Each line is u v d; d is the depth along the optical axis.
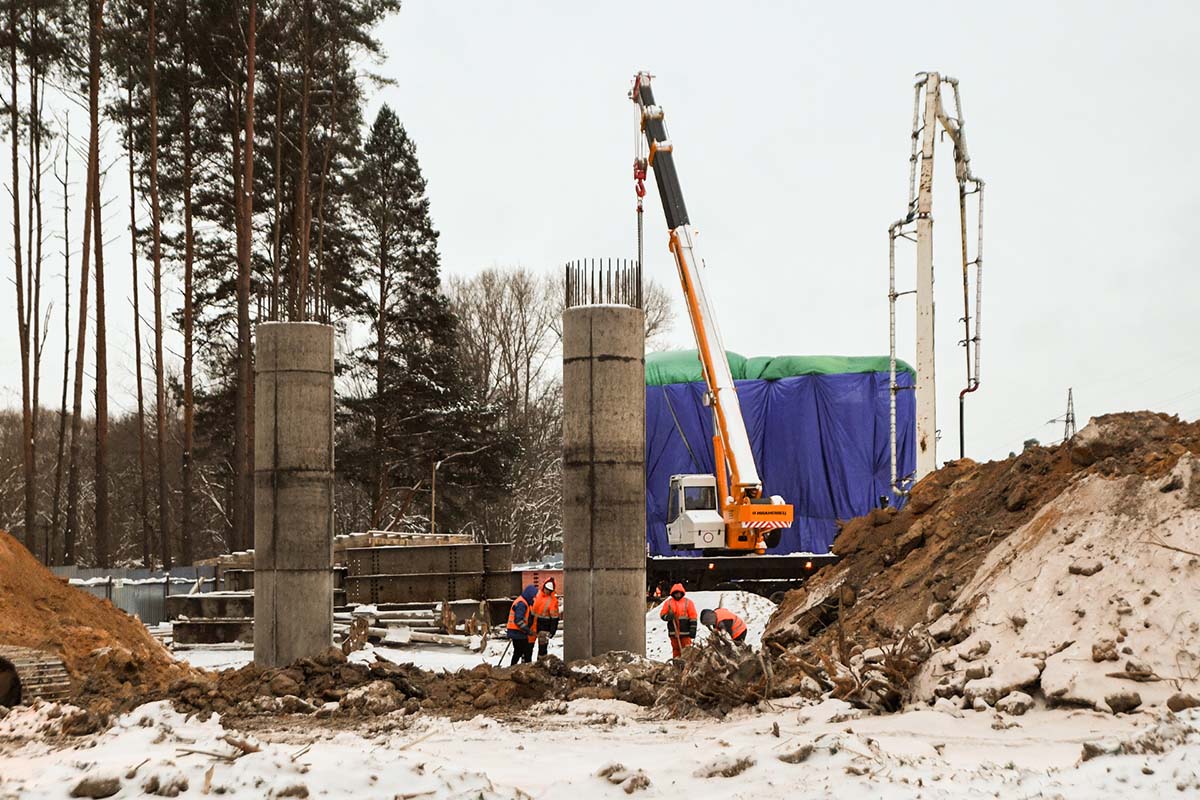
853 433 42.44
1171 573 11.35
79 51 36.53
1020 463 15.55
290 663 17.77
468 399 55.94
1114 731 9.76
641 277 18.17
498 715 13.52
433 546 28.36
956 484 16.83
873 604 14.98
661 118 30.66
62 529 65.00
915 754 9.23
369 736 11.84
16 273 36.84
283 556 17.98
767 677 13.01
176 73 38.78
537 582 29.62
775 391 43.09
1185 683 10.29
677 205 30.28
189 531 40.22
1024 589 12.36
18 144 36.62
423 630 25.75
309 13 38.78
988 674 11.37
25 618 15.05
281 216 43.91
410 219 56.38
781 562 30.95
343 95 41.97
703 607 28.86
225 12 36.53
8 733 11.44
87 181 36.75
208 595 25.56
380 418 55.00
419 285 56.50
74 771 8.89
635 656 16.78
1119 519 12.36
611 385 17.48
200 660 22.23
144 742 10.66
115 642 15.10
